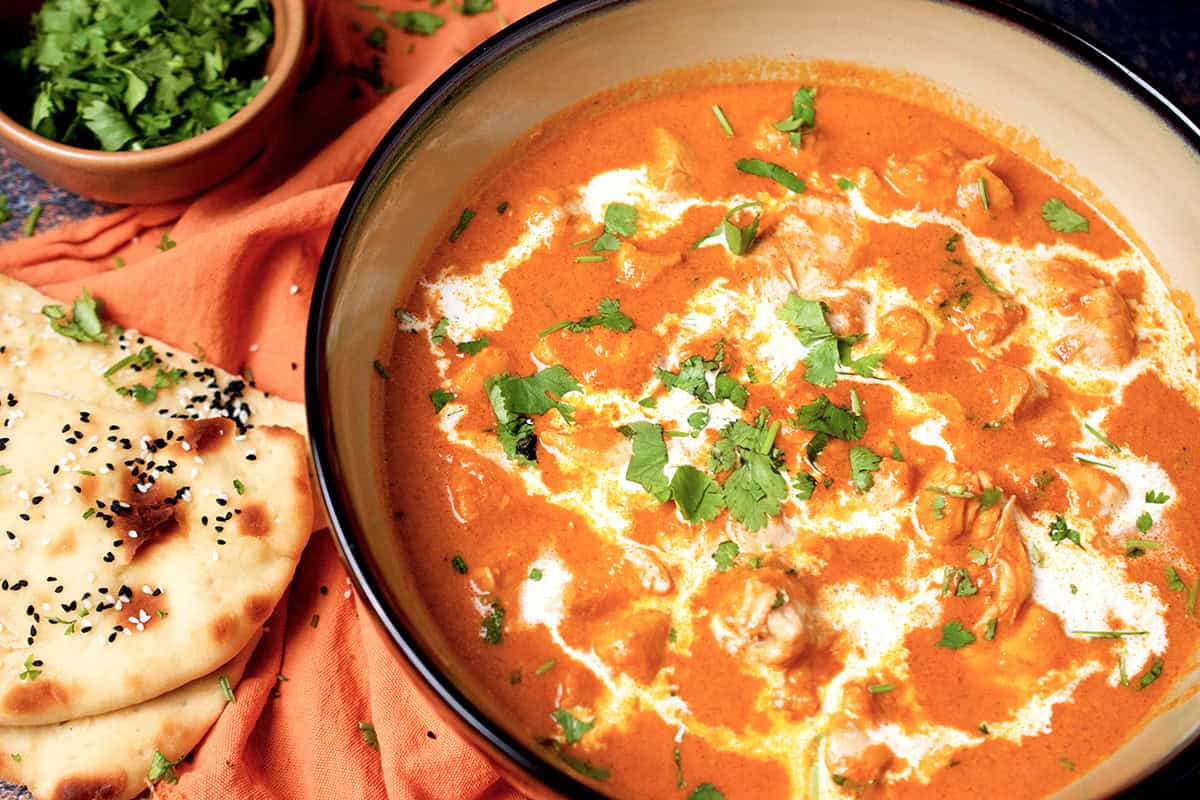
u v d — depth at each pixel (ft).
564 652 1.78
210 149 2.06
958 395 1.90
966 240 1.99
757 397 1.89
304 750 1.90
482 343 1.92
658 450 1.84
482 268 1.96
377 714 1.88
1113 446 1.89
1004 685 1.78
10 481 1.92
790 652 1.74
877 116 2.07
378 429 1.88
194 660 1.86
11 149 2.07
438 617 1.80
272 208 2.06
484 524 1.84
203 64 2.15
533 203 1.99
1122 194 1.99
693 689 1.77
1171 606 1.81
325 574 1.98
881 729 1.76
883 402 1.89
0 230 2.16
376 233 1.86
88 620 1.87
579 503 1.84
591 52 1.99
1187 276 1.96
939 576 1.82
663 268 1.94
